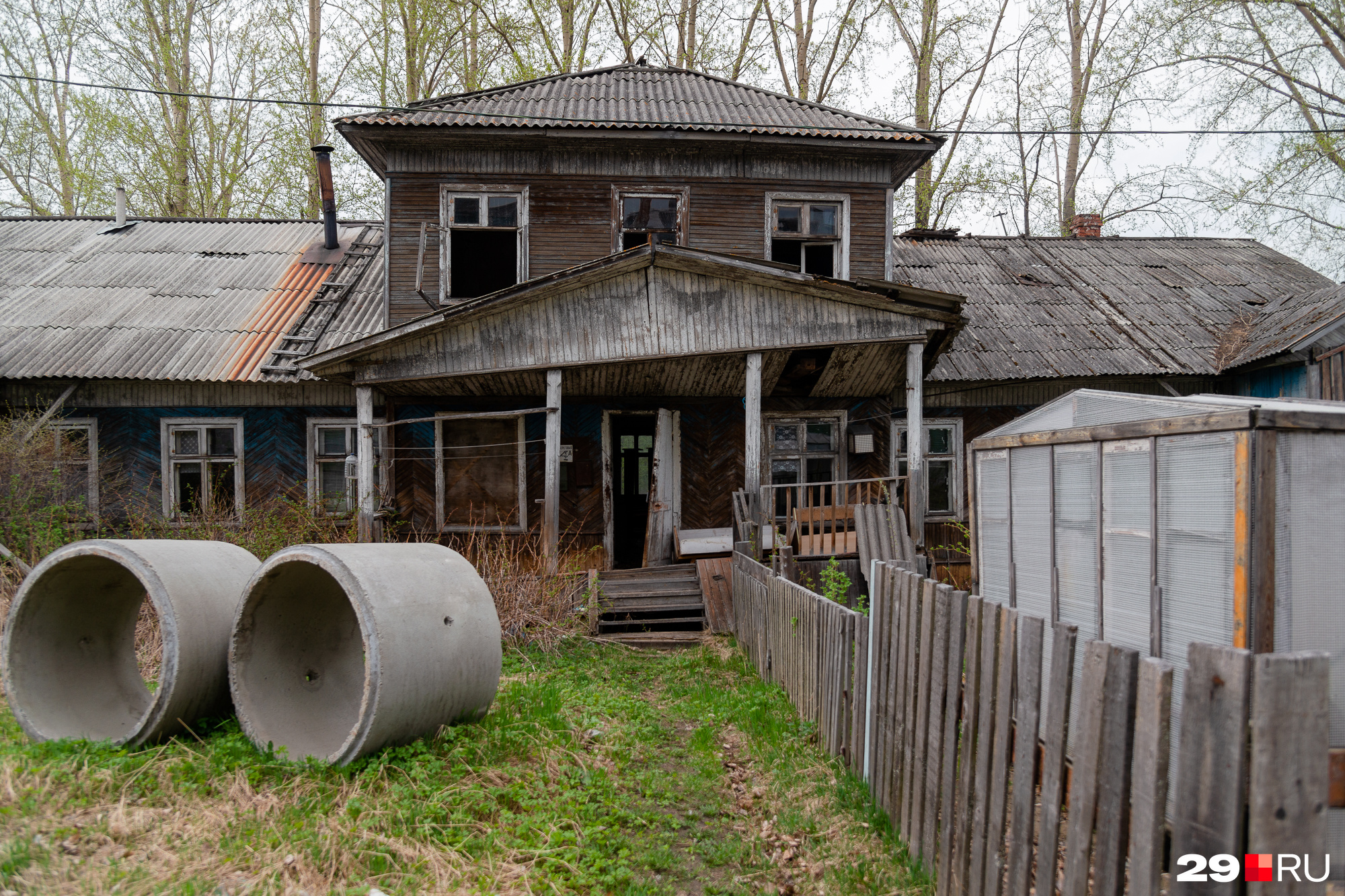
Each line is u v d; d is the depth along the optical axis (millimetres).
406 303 12547
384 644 4645
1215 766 2105
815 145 12477
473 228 12594
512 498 12734
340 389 12445
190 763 4688
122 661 6070
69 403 12055
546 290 10273
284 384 12250
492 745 5082
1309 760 2070
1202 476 3436
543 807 4391
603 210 12695
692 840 4395
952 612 3631
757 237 12820
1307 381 11742
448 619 5145
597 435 12938
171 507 11992
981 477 5746
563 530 12797
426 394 12289
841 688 5234
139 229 16312
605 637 9820
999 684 3160
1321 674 2098
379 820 4039
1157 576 3736
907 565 4520
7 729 5363
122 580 5895
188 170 22734
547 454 10422
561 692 6801
